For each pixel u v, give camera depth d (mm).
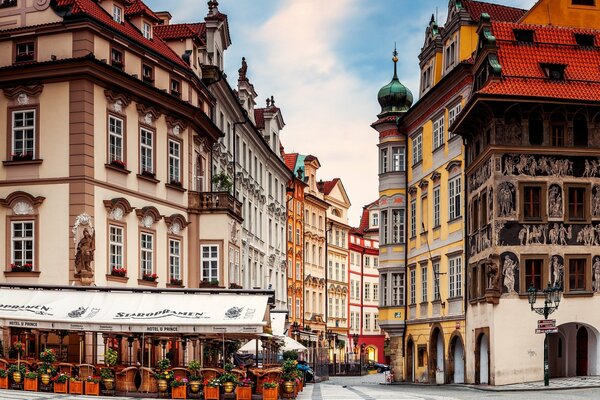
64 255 40562
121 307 33656
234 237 52438
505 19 56531
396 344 65312
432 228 58781
